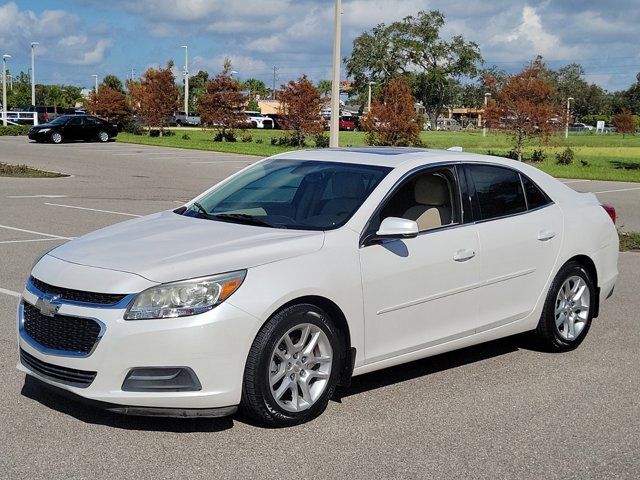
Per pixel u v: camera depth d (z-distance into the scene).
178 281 4.42
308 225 5.24
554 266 6.34
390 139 37.41
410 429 4.78
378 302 5.14
